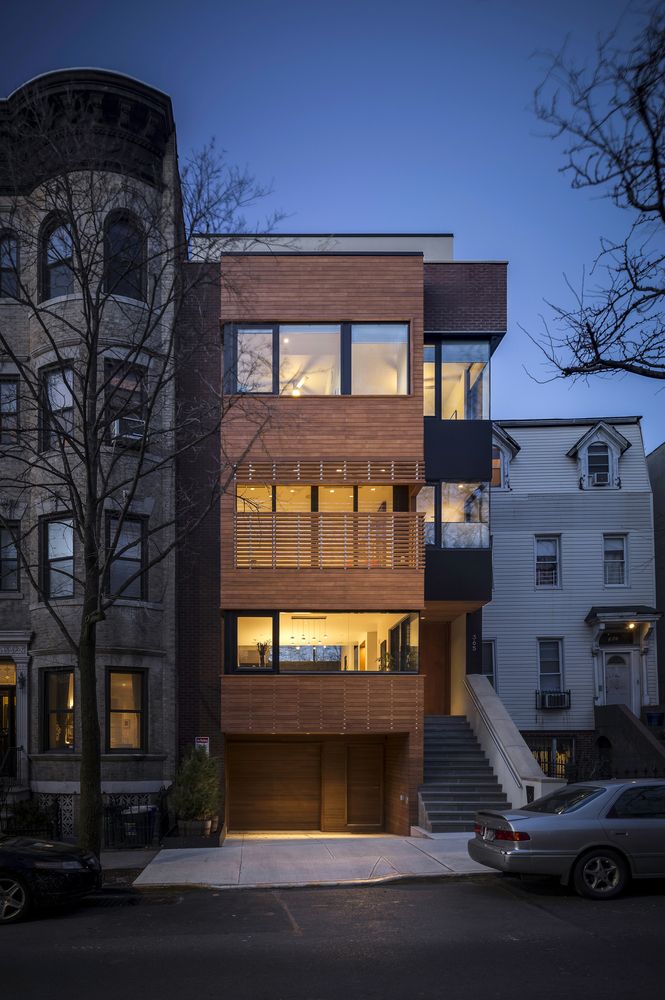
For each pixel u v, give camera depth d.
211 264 17.95
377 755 22.22
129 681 19.30
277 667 19.77
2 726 19.62
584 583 28.33
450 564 21.12
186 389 20.45
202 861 15.09
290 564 19.91
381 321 20.48
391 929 10.06
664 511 31.31
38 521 19.22
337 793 21.97
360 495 20.44
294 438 20.14
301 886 13.02
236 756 22.23
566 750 27.50
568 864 11.48
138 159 19.70
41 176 16.25
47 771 18.72
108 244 18.59
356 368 20.39
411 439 20.22
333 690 19.66
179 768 19.45
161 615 19.81
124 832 16.84
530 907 11.10
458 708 23.80
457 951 9.05
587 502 28.73
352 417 20.23
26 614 19.72
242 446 20.09
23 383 19.81
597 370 8.92
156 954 9.15
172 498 20.00
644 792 11.96
